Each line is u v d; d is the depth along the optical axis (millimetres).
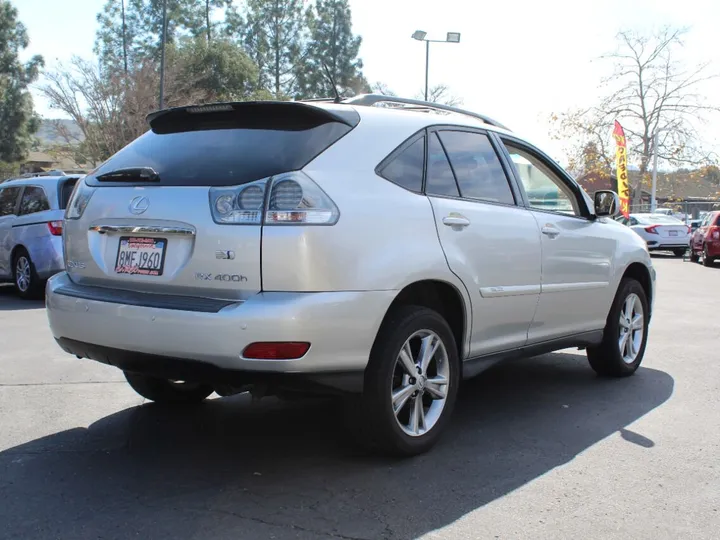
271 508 3277
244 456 3957
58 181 10664
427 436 3973
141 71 33562
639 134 38375
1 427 4414
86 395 5164
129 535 2996
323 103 3951
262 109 3730
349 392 3533
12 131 46906
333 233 3375
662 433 4461
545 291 4820
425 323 3861
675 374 6094
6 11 45750
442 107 4750
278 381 3338
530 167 5066
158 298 3541
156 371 3547
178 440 4219
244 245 3338
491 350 4480
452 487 3553
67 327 3824
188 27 56031
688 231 24344
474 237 4180
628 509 3340
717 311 10039
